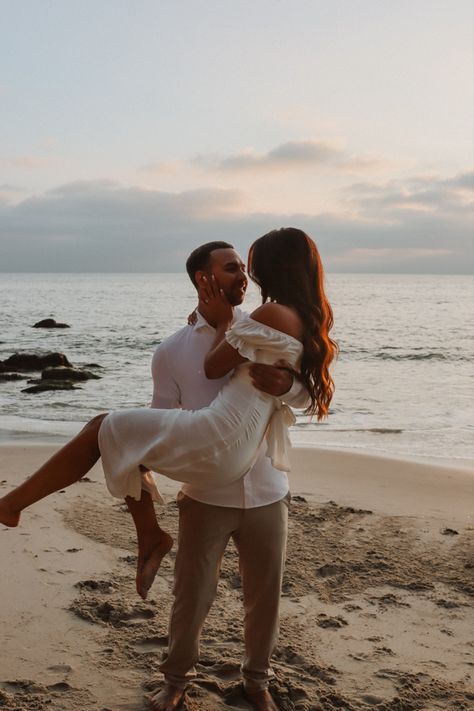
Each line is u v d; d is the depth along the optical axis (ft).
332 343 10.14
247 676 10.72
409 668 12.32
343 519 20.48
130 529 19.08
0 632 13.17
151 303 261.24
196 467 9.27
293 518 20.44
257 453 9.80
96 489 22.82
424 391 57.26
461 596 15.33
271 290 9.98
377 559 17.31
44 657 12.30
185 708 10.67
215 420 9.26
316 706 10.93
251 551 10.21
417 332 128.88
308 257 10.00
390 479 25.81
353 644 13.15
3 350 95.30
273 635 10.61
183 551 10.23
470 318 176.65
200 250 10.18
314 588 15.56
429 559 17.42
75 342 107.04
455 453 33.06
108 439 9.42
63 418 44.06
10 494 9.62
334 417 43.98
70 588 15.21
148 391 57.57
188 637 10.37
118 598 14.74
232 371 9.94
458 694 11.48
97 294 367.66
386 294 386.32
